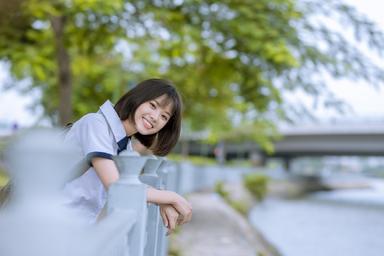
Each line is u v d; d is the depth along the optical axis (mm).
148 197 1600
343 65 6547
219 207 12852
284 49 5883
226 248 6477
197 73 8375
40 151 600
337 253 9094
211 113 11438
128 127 1767
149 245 2018
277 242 9938
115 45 7496
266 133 13742
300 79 6926
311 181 50906
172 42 7105
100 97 9680
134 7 6488
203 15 6789
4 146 613
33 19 6277
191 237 7078
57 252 548
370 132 28969
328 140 31891
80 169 1537
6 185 1242
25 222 549
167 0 6707
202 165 21344
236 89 8578
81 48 7195
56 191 620
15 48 5941
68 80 6922
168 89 1788
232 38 6820
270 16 6602
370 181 75062
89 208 1591
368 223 15500
